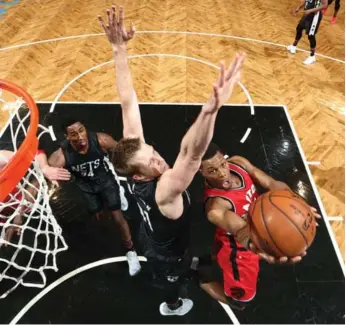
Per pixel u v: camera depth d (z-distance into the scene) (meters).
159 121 5.08
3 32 7.33
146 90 5.70
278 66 6.43
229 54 6.74
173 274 2.65
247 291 2.88
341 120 5.23
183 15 8.18
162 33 7.41
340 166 4.48
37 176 3.10
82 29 7.54
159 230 2.23
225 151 4.62
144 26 7.66
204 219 3.82
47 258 3.46
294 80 6.06
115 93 5.64
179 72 6.17
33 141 2.69
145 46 6.92
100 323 3.04
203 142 1.65
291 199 2.24
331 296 3.22
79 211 3.93
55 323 3.04
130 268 3.36
